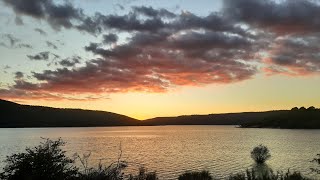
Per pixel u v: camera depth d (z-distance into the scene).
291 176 21.17
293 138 120.19
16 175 11.09
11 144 95.94
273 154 59.81
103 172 12.32
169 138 137.38
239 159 52.19
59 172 11.27
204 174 25.55
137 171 35.59
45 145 12.02
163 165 46.03
